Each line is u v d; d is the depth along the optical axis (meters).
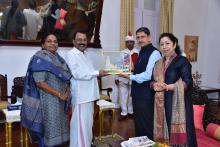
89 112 3.15
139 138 2.55
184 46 7.36
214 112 6.02
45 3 4.76
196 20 7.54
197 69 7.76
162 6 6.65
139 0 6.49
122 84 5.39
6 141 3.54
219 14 7.43
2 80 4.43
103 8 5.72
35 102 2.81
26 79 2.85
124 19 5.91
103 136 4.16
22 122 2.87
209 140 3.01
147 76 2.81
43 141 2.89
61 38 5.05
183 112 2.49
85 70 3.00
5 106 3.95
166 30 6.74
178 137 2.50
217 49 7.52
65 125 3.02
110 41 5.91
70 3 5.02
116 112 5.79
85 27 5.31
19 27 4.58
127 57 3.42
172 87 2.51
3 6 4.36
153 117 2.77
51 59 2.84
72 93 3.05
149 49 2.91
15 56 4.68
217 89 7.09
